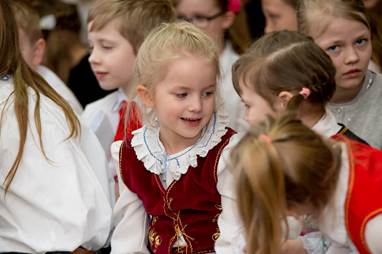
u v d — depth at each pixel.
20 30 6.02
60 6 7.70
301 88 4.04
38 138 4.46
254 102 4.13
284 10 5.71
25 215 4.45
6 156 4.42
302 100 4.03
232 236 4.14
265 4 5.86
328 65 4.16
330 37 4.78
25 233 4.44
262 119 3.75
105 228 4.55
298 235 3.92
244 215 3.33
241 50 6.36
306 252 3.91
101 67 5.51
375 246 3.51
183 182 4.34
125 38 5.43
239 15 6.59
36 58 6.24
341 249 3.78
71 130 4.62
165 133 4.40
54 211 4.39
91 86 7.13
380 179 3.55
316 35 4.82
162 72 4.23
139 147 4.46
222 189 4.26
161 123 4.38
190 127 4.24
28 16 6.12
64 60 7.73
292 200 3.38
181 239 4.40
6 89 4.55
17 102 4.47
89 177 4.58
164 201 4.40
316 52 4.14
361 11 4.82
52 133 4.50
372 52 5.52
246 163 3.27
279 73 4.06
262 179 3.23
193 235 4.39
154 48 4.29
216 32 6.07
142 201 4.55
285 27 5.75
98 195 4.58
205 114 4.24
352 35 4.77
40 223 4.43
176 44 4.24
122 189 4.61
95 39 5.53
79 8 9.42
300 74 4.05
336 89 4.83
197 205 4.35
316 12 4.82
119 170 4.55
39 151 4.45
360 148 3.74
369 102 4.92
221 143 4.31
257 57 4.13
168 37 4.29
